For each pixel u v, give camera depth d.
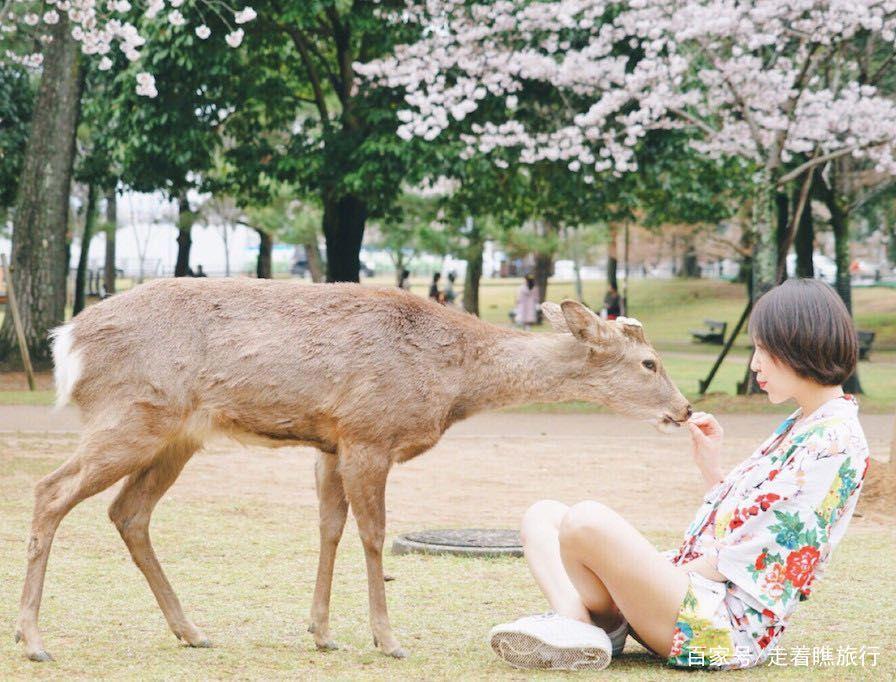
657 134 19.55
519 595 5.55
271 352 4.44
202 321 4.46
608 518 3.86
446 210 23.39
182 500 8.62
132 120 19.64
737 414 16.25
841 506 3.82
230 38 16.50
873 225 31.02
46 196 20.70
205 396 4.44
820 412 3.89
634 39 17.67
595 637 3.93
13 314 18.48
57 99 20.72
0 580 5.70
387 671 4.06
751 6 17.31
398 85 19.17
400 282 36.06
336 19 20.12
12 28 22.00
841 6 15.91
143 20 18.61
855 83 17.14
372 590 4.43
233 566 6.26
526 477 10.34
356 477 4.45
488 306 48.09
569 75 17.59
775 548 3.81
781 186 18.06
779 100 16.88
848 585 5.77
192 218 31.36
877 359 29.81
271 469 10.52
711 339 34.62
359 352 4.49
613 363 4.88
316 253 39.62
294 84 23.84
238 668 4.10
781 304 3.93
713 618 3.82
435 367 4.64
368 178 18.83
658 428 4.93
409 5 19.06
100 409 4.41
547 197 21.56
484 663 4.19
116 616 5.02
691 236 36.06
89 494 4.37
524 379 4.81
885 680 3.89
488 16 18.61
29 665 4.09
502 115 19.22
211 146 20.17
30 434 12.68
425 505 8.80
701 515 4.14
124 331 4.42
